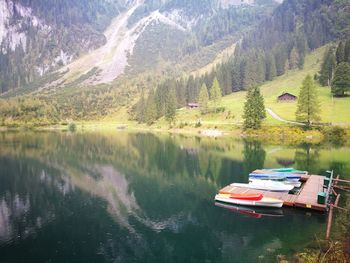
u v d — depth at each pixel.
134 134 170.75
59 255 34.81
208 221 43.28
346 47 195.25
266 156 88.12
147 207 49.78
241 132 142.88
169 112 187.62
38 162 86.94
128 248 36.25
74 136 161.38
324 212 43.44
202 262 32.84
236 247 35.56
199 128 165.38
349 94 166.62
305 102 129.25
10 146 118.06
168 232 40.44
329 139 117.44
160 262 33.09
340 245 32.00
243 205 48.47
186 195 55.53
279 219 42.25
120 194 56.94
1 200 53.75
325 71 192.00
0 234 39.97
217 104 199.38
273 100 190.38
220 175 68.25
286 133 129.25
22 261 33.34
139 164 83.56
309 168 70.56
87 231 40.97
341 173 64.88
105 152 103.88
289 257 32.00
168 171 74.50
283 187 52.16
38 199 54.41
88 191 59.19
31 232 40.66
